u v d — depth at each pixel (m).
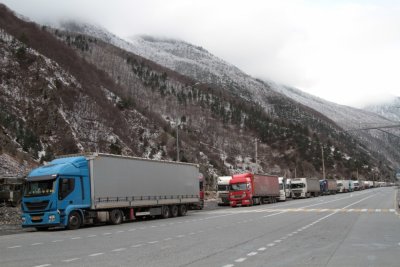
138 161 30.20
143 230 22.17
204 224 25.06
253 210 40.06
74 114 86.38
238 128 175.50
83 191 25.31
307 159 162.62
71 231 22.83
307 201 59.78
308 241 16.30
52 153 67.56
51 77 89.19
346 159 183.62
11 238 19.47
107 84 128.38
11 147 56.28
